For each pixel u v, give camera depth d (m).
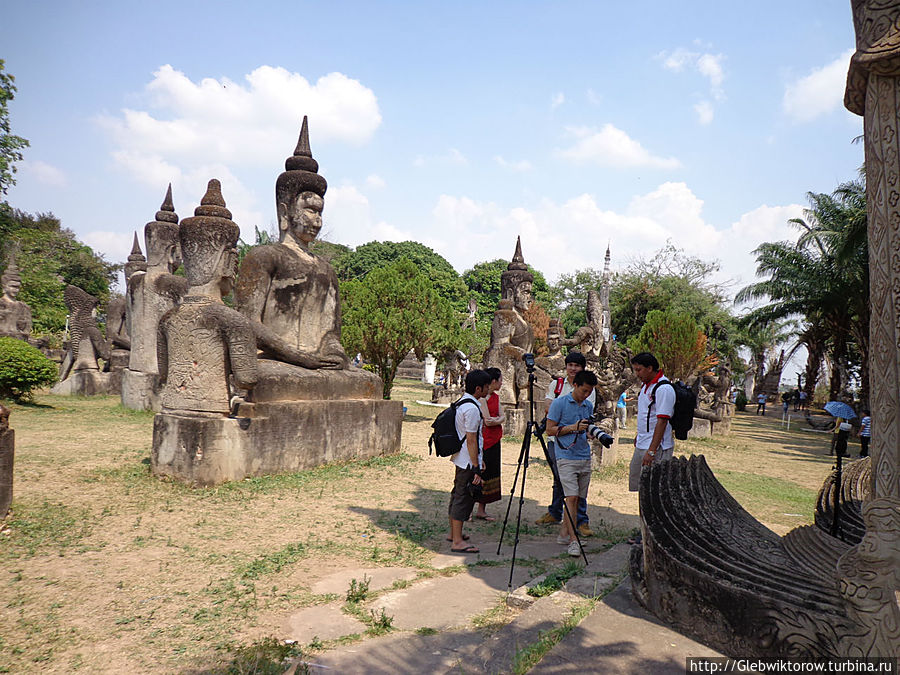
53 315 28.11
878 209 3.14
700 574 3.18
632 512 7.38
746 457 14.44
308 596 4.11
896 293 3.03
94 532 5.18
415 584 4.46
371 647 3.37
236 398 7.96
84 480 6.89
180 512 5.98
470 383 5.54
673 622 3.32
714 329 34.56
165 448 7.21
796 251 24.92
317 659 3.20
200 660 3.15
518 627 3.43
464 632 3.63
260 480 7.48
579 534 6.05
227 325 7.30
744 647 2.96
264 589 4.20
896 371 3.04
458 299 52.34
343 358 9.76
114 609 3.75
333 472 8.48
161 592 4.05
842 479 5.07
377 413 9.98
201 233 7.59
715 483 4.78
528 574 4.77
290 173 9.59
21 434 10.02
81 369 17.50
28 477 6.86
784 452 16.11
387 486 7.99
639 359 5.47
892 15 3.02
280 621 3.70
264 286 8.95
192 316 7.30
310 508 6.52
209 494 6.70
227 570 4.53
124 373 14.62
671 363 21.56
